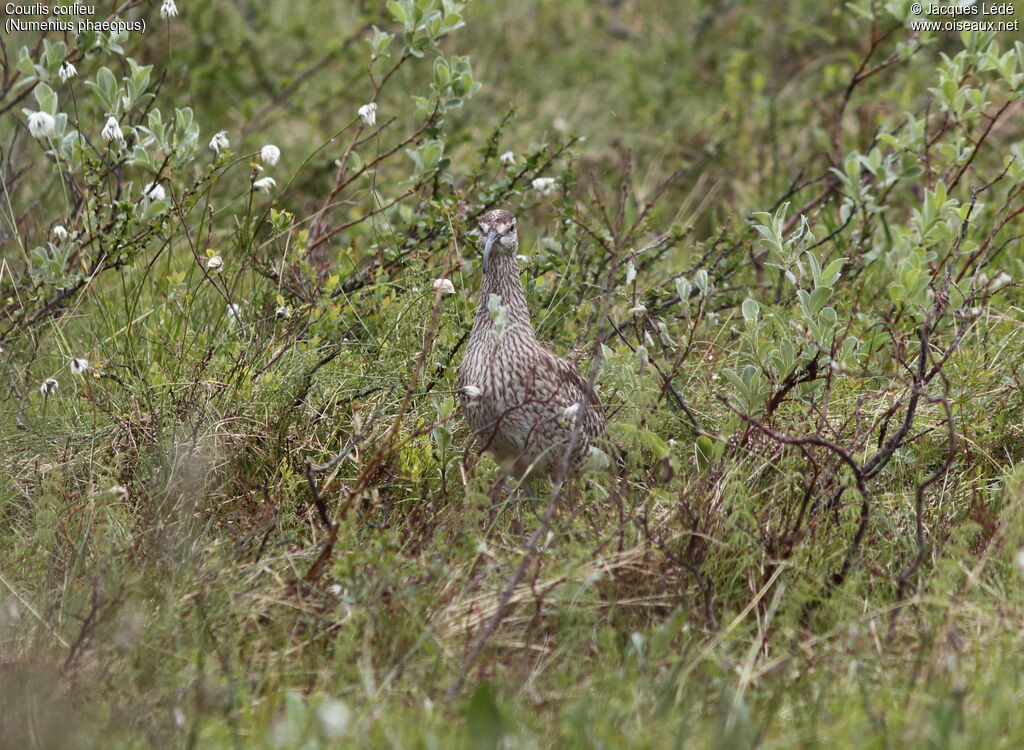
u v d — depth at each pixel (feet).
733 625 25.95
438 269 39.09
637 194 49.73
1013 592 27.04
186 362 35.29
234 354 34.88
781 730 22.97
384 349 35.32
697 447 32.73
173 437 31.78
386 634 25.63
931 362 35.14
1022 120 52.95
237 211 47.24
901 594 27.32
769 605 27.68
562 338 37.88
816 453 31.32
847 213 40.81
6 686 23.50
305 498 31.94
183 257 43.29
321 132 52.60
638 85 58.34
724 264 41.14
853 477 29.45
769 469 31.09
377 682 24.56
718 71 60.29
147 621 26.05
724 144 51.96
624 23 67.36
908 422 30.83
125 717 23.16
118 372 35.37
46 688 23.48
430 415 33.65
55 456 32.32
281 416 33.22
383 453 28.96
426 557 27.58
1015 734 21.99
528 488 33.73
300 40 57.98
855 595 27.37
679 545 28.55
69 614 25.76
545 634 26.25
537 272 39.04
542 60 62.54
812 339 33.06
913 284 33.58
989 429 34.35
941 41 57.77
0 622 26.11
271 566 28.40
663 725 22.62
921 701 23.29
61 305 36.83
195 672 24.68
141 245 35.68
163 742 22.29
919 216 36.06
